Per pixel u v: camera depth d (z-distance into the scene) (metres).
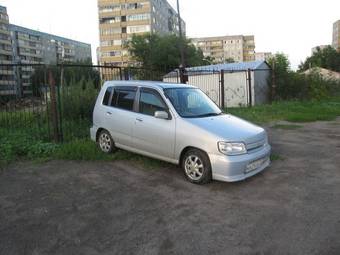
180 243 3.49
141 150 6.24
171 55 49.81
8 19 82.75
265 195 4.82
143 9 74.31
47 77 8.88
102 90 7.29
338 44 109.62
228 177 4.97
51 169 6.22
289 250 3.33
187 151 5.43
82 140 7.93
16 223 3.98
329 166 6.32
